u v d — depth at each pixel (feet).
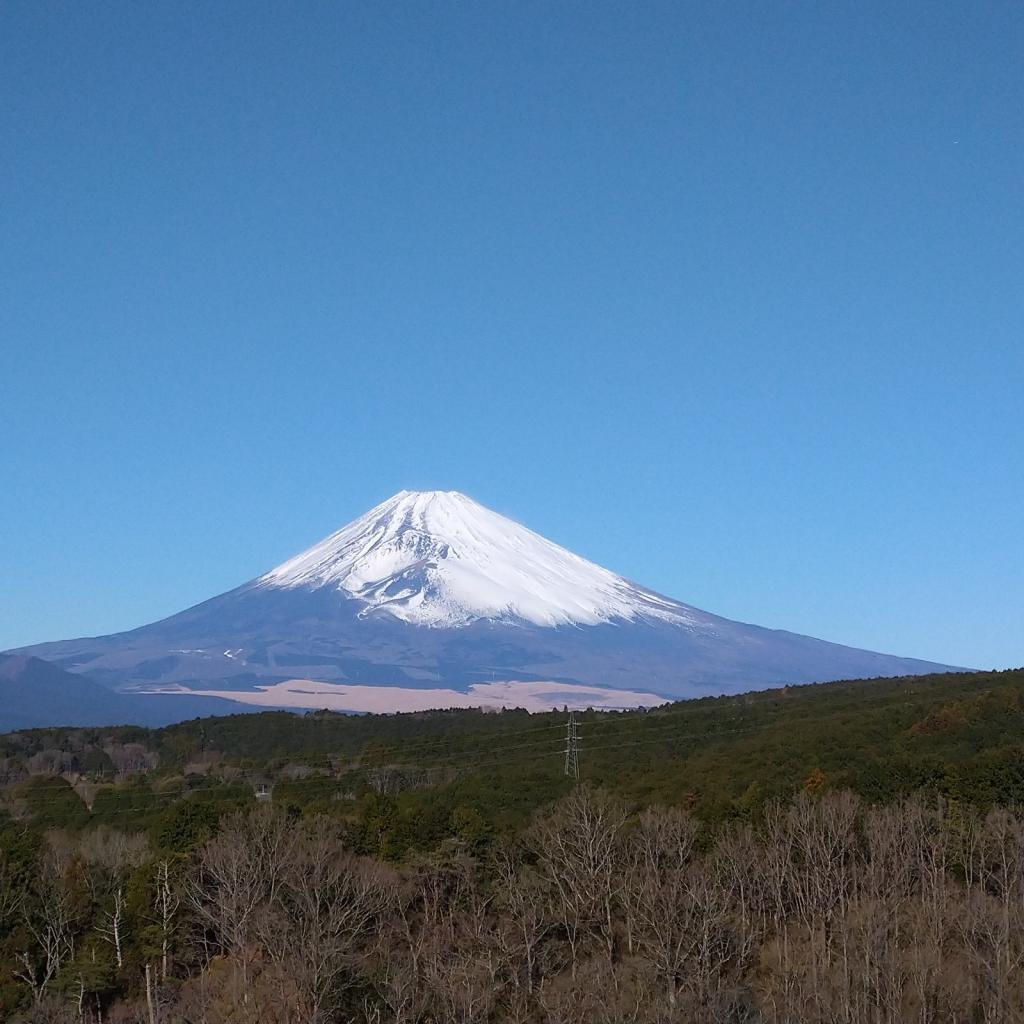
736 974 195.83
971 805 246.06
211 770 341.21
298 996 176.14
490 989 179.83
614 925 213.87
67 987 190.49
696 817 256.32
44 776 319.68
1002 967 185.68
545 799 290.56
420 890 221.87
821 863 219.41
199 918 206.08
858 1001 179.73
